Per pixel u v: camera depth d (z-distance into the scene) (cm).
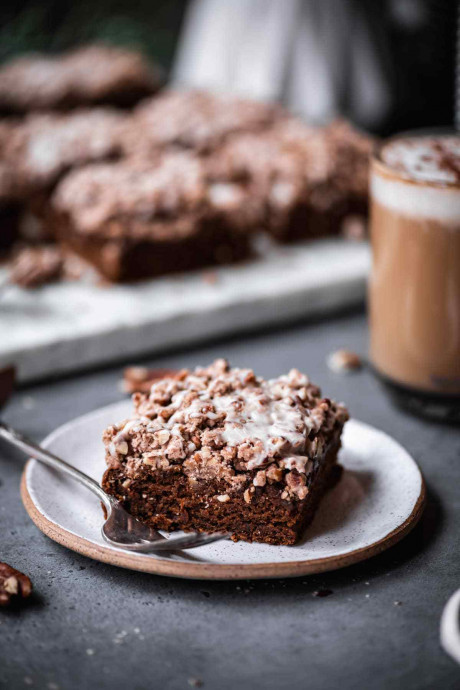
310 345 77
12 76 113
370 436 64
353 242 87
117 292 80
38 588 57
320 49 104
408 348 66
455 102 94
